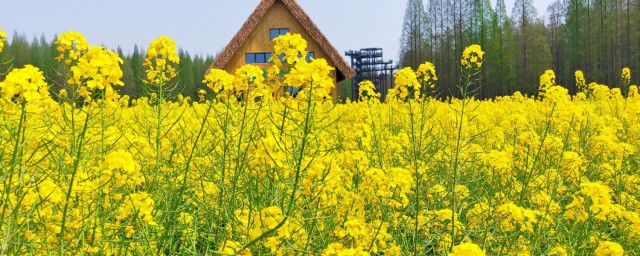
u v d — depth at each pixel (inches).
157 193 144.4
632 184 212.4
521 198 166.6
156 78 151.5
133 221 121.8
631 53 1718.8
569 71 1867.6
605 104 502.3
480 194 190.7
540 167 190.7
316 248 133.8
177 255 150.1
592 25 1807.3
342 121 291.6
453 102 497.7
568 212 143.9
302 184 123.4
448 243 148.7
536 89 1827.0
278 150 110.7
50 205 116.5
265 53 780.6
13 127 119.0
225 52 765.9
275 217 107.6
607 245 123.9
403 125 295.6
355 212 152.9
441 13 1994.3
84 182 114.5
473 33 1849.2
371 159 221.8
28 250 107.5
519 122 278.7
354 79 2097.7
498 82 1808.6
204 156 159.8
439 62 1991.9
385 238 140.2
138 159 150.2
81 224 111.4
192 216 147.9
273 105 146.6
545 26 2241.6
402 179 140.7
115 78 104.0
